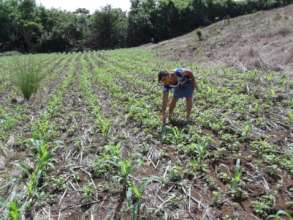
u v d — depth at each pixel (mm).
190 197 5332
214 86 12492
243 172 6059
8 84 16312
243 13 54344
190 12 54625
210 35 32781
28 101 12305
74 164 6484
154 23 55906
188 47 29625
